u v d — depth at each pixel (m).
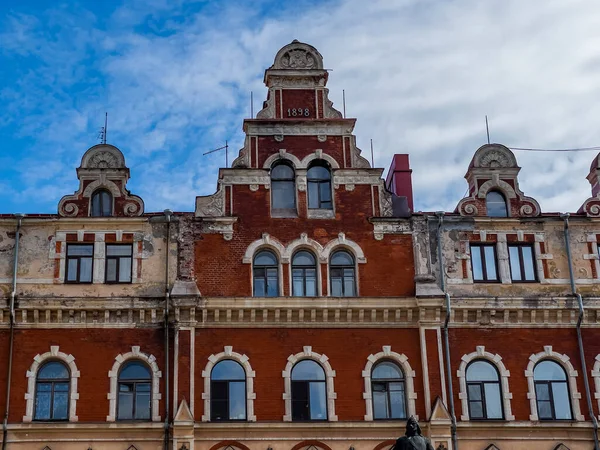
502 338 40.44
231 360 39.44
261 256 41.19
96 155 41.97
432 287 40.53
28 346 38.97
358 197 42.12
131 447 37.66
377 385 39.62
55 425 37.69
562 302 40.78
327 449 38.19
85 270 40.41
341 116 43.53
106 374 38.78
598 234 42.31
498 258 41.69
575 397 39.78
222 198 41.69
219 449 37.91
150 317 39.59
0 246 40.34
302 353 39.56
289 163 42.66
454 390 39.47
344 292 40.88
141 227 41.03
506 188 42.84
